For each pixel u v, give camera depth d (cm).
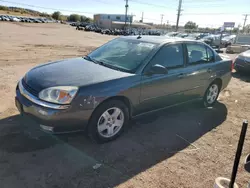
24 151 284
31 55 1030
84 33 3641
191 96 441
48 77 306
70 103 273
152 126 387
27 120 309
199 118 435
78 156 285
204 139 354
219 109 493
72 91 275
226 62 509
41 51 1189
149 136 351
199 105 499
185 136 359
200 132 377
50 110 269
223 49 2220
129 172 262
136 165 276
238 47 1827
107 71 329
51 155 281
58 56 1067
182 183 252
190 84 422
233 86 712
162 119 420
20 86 322
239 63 897
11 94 476
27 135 319
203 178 262
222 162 296
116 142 325
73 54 1179
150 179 254
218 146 336
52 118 270
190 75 415
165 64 373
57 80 295
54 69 337
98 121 303
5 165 256
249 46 1798
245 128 199
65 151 292
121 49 396
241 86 719
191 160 296
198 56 443
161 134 360
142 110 356
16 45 1352
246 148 335
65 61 388
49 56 1045
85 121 290
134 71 334
